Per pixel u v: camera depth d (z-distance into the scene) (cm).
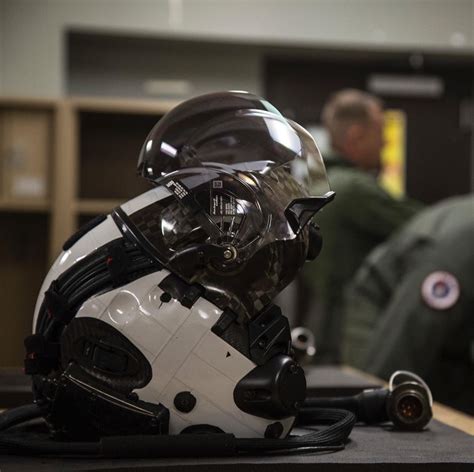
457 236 182
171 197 97
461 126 463
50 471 84
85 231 102
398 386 113
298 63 449
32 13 386
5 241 327
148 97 423
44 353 97
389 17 413
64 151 305
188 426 93
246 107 104
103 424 93
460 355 185
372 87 456
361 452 94
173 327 93
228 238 93
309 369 184
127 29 392
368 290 219
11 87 385
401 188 461
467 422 129
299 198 99
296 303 434
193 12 398
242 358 93
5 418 107
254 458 90
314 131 451
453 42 418
